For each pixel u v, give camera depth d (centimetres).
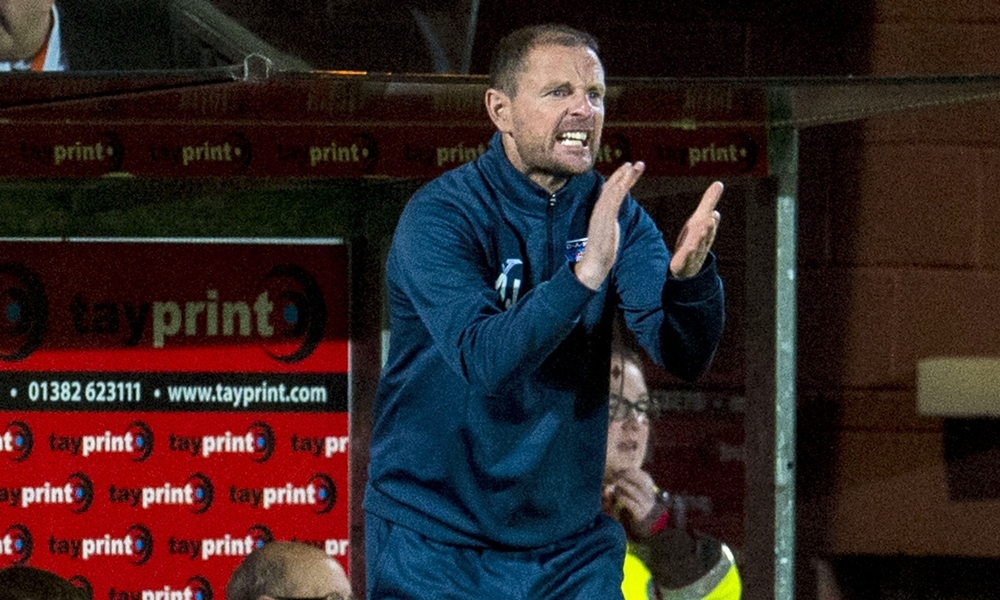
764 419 1441
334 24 1422
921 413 1784
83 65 1305
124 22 1309
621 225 970
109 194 1426
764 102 1286
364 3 1428
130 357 1451
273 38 1411
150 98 1223
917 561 1792
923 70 1791
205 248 1455
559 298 807
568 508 968
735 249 1530
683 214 1523
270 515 1468
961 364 1755
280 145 1373
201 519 1460
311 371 1470
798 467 1792
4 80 1086
